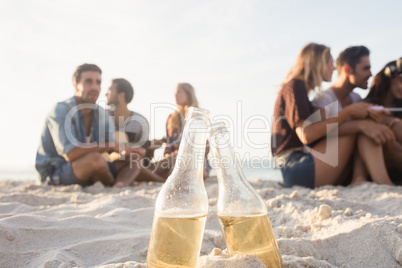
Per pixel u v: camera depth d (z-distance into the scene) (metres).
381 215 0.93
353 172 1.57
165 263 0.43
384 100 1.72
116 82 2.13
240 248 0.47
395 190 1.28
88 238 0.78
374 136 1.41
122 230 0.84
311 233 0.77
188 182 0.45
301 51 1.58
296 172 1.53
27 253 0.68
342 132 1.47
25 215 0.84
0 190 1.71
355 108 1.46
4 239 0.71
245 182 0.49
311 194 1.27
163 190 0.46
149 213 0.98
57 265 0.60
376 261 0.62
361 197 1.19
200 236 0.44
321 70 1.53
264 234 0.47
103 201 1.20
